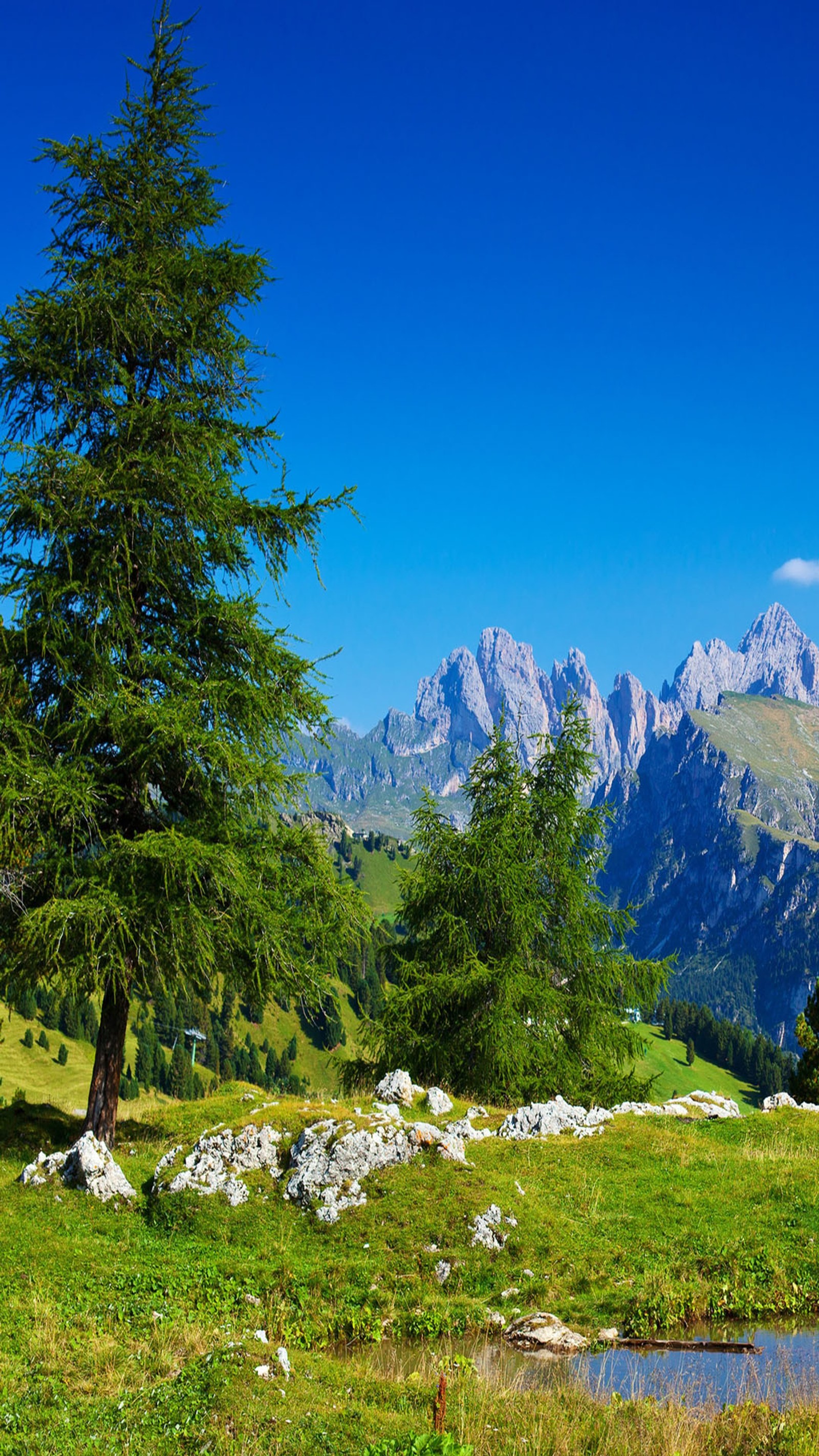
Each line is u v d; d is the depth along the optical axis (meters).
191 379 21.20
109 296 19.25
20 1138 21.38
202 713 19.62
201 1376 10.03
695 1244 15.29
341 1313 13.26
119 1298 12.94
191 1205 16.77
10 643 18.78
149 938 18.55
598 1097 28.83
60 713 19.78
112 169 20.55
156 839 18.30
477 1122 21.69
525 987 27.84
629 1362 11.91
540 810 31.31
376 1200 16.48
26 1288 13.05
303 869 21.11
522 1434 9.36
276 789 20.22
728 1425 9.56
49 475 18.31
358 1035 30.39
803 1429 9.26
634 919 31.30
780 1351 12.16
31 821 18.27
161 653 20.31
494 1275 14.66
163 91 21.44
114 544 19.45
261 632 20.52
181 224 21.27
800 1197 16.78
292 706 20.86
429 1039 28.11
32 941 18.03
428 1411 9.91
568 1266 14.79
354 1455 8.50
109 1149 18.78
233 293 20.89
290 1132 18.31
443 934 29.92
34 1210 16.53
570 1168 18.27
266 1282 14.16
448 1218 15.82
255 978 20.97
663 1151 19.38
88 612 19.20
